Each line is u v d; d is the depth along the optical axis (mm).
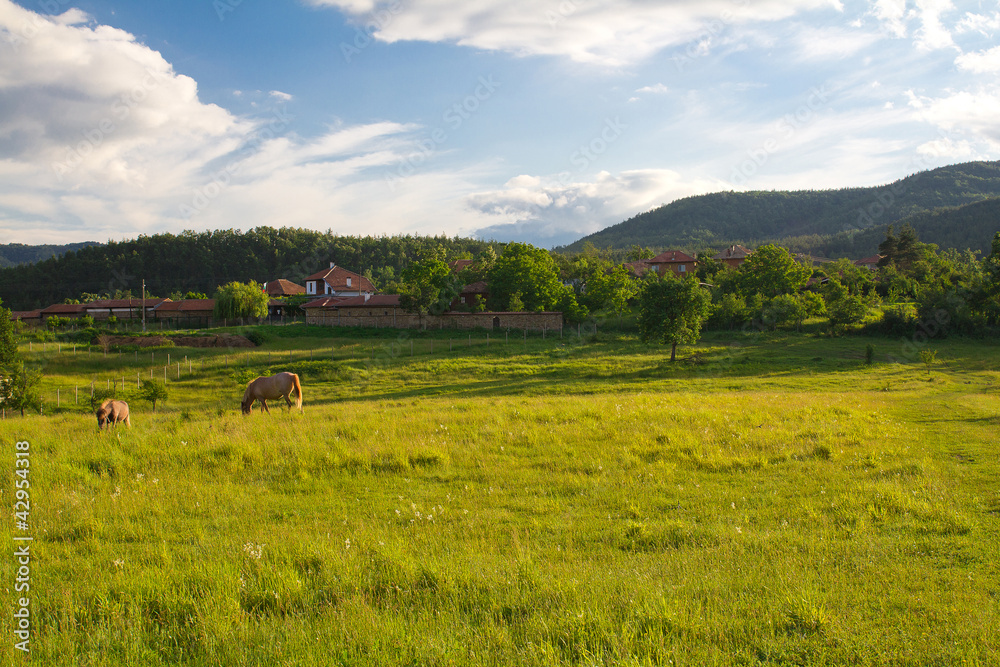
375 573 5902
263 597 5340
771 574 5918
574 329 62781
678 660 4230
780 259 78375
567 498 9219
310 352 47875
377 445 12328
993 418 16891
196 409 26000
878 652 4383
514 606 5188
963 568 6078
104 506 8273
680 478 10289
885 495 8789
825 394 26094
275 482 10023
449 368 41031
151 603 5301
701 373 38156
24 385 29078
